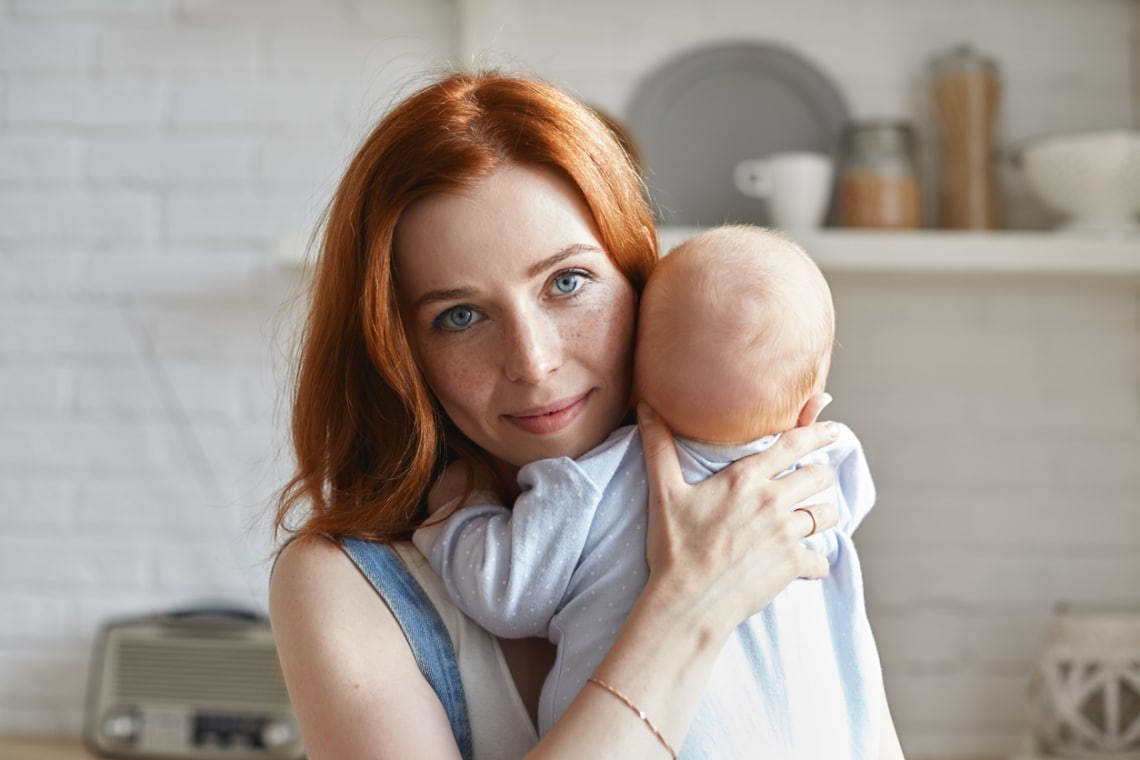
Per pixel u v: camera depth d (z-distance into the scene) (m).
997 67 1.96
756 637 0.75
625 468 0.79
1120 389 2.05
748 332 0.76
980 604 2.04
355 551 0.80
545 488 0.76
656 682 0.70
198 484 2.12
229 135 2.13
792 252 0.79
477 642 0.80
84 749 1.99
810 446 0.79
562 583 0.75
